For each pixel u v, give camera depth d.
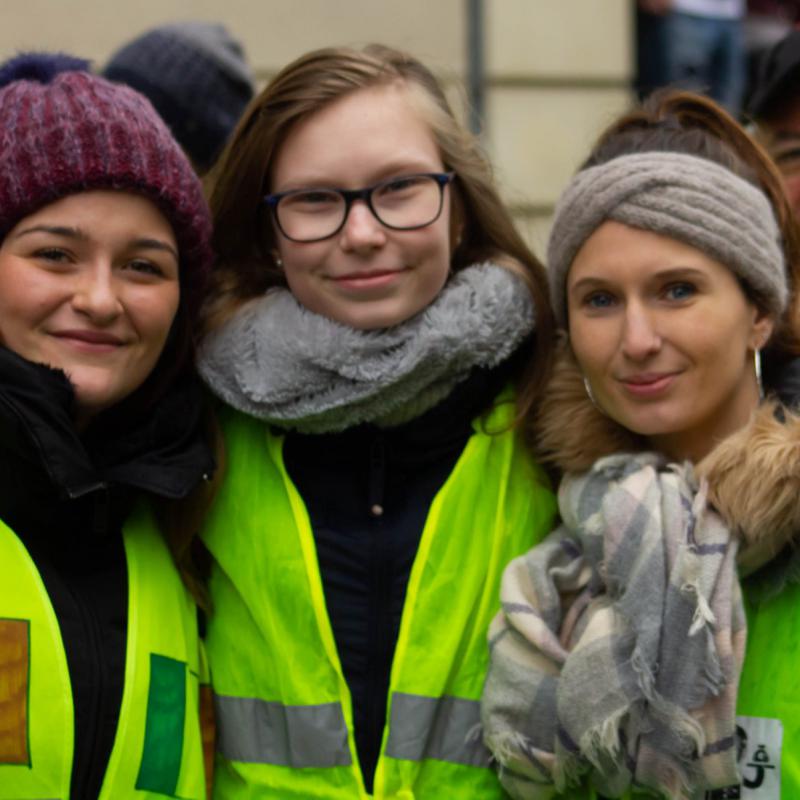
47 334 3.12
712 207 3.07
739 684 3.05
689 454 3.25
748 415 3.22
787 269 3.36
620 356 3.14
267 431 3.54
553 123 8.23
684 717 2.90
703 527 3.01
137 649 3.19
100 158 3.07
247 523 3.46
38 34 7.63
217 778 3.44
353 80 3.35
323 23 8.00
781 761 2.99
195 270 3.38
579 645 3.02
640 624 2.94
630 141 3.27
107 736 3.11
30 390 3.05
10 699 3.03
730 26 8.36
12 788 3.00
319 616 3.35
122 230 3.11
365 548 3.41
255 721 3.38
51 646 3.07
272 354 3.38
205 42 5.23
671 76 8.27
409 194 3.33
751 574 3.09
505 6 8.16
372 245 3.28
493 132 8.17
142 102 3.23
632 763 3.01
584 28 8.24
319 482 3.49
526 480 3.50
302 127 3.36
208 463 3.35
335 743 3.29
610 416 3.27
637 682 2.94
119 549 3.32
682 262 3.06
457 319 3.35
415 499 3.47
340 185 3.30
